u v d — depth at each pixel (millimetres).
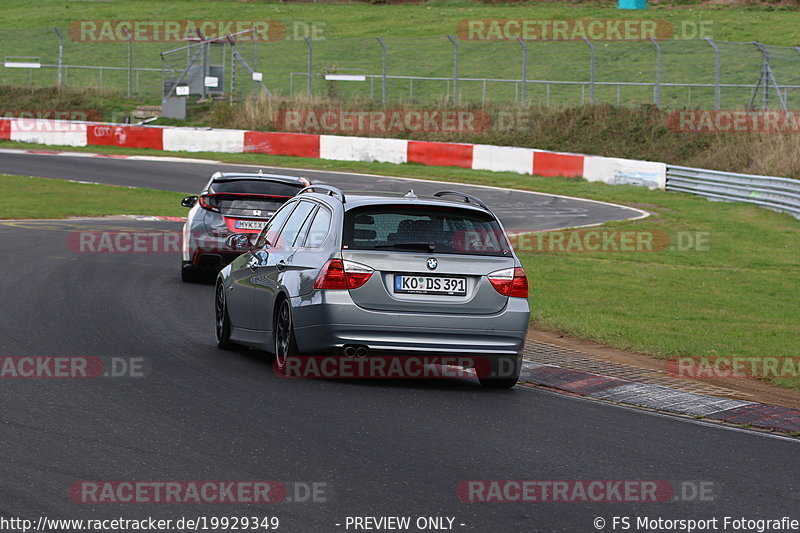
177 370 32688
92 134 157000
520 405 30188
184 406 27562
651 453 25094
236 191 55688
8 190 107750
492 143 160125
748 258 75438
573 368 36406
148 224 86438
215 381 31219
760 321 49812
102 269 59312
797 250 80500
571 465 23516
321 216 33375
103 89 192375
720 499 21312
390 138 165625
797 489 22391
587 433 26891
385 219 32125
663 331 45625
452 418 27781
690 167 128750
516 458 23859
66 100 185625
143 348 36531
